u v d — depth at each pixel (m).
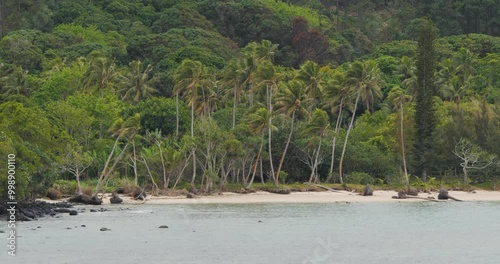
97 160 176.25
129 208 138.12
